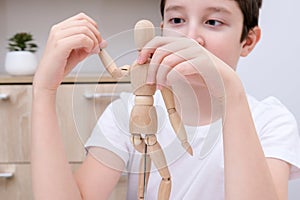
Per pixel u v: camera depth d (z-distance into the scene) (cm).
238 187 55
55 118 61
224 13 56
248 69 134
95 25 55
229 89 55
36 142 61
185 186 74
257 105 79
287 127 73
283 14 130
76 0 174
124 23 175
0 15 175
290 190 129
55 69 57
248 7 62
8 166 144
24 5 174
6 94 141
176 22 56
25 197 144
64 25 55
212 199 75
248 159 55
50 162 61
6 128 142
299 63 130
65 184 62
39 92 60
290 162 68
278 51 131
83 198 70
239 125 55
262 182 55
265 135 72
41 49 175
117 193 100
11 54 151
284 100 132
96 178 71
